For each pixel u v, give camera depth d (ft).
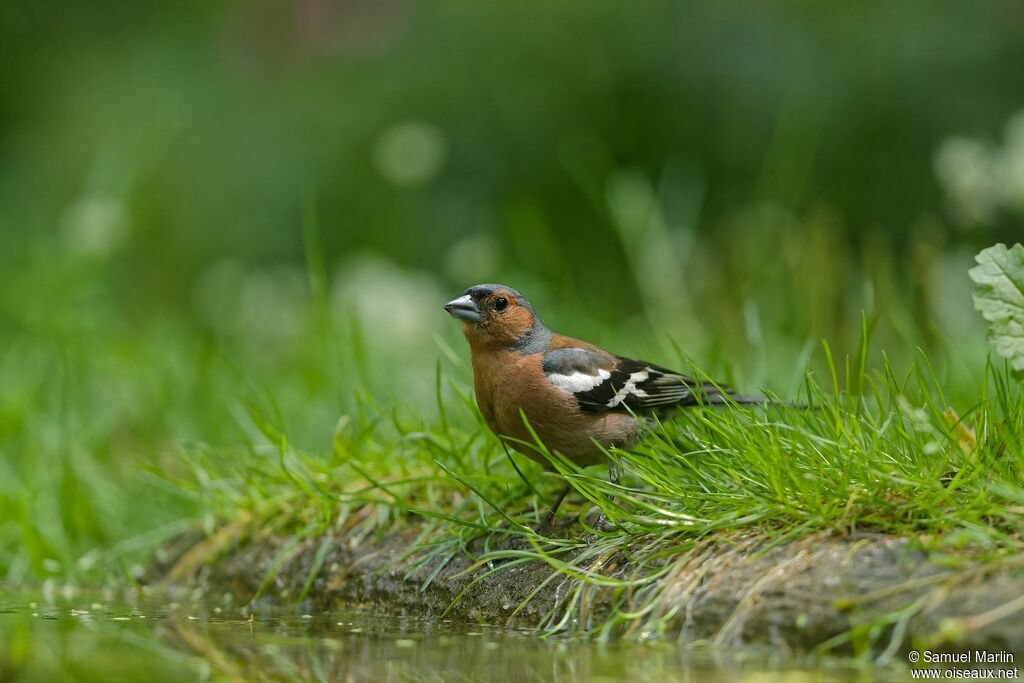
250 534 29.78
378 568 26.50
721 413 25.66
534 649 21.09
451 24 61.82
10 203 61.77
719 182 57.11
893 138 55.52
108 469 35.99
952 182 41.34
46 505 33.65
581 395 26.37
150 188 60.75
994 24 56.08
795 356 38.29
